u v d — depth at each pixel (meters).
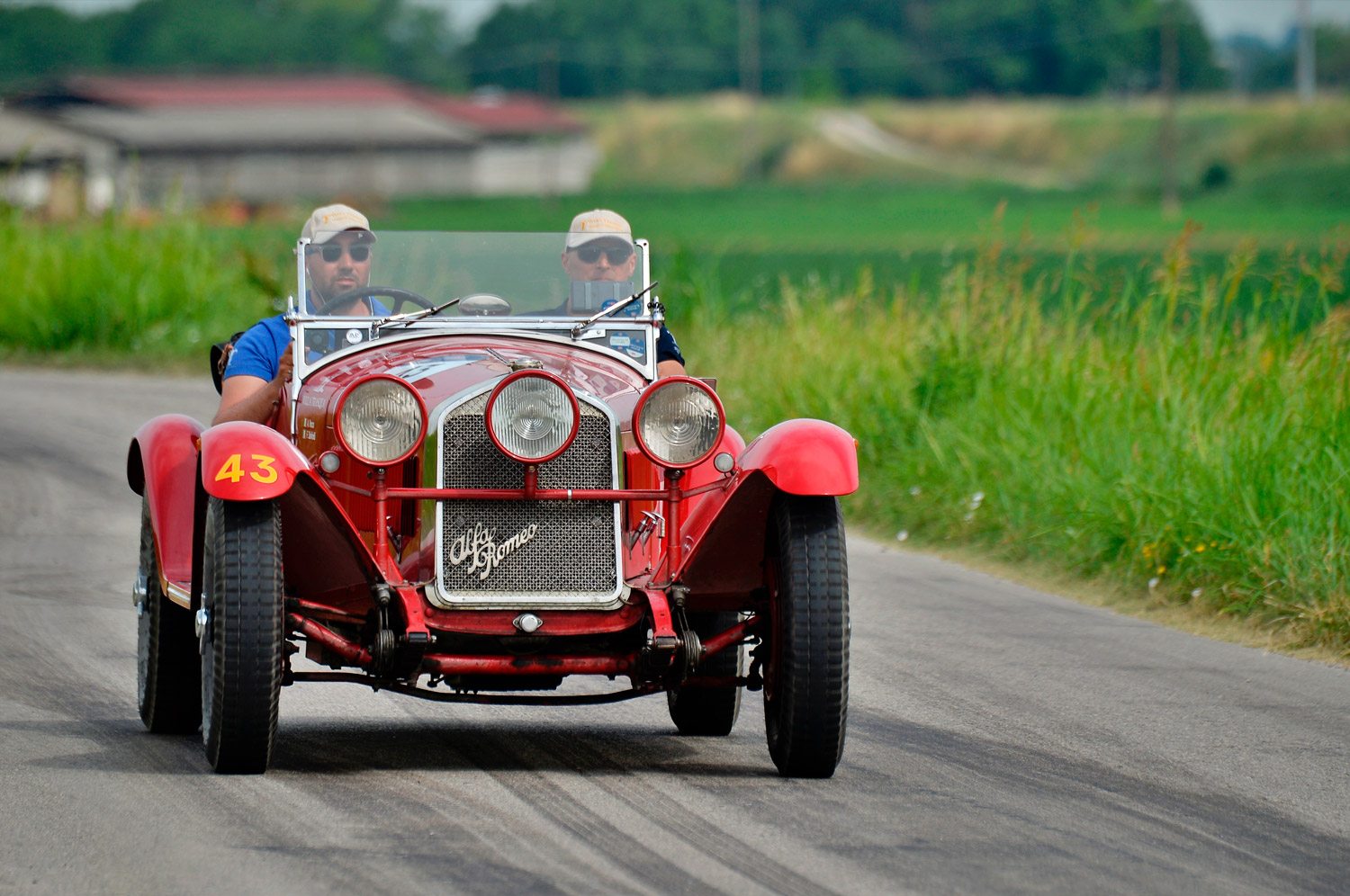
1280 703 24.91
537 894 15.62
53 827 17.55
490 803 18.75
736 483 19.72
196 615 19.89
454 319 23.27
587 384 21.25
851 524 42.09
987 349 44.31
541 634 19.81
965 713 23.88
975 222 196.50
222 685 18.75
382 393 19.48
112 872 16.14
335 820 17.95
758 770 20.73
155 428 22.83
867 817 18.52
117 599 31.81
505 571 19.83
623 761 21.17
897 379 45.56
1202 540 32.53
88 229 82.88
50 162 197.00
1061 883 16.33
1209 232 151.00
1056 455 38.22
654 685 20.31
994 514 38.69
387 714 23.81
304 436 21.73
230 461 18.78
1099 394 39.44
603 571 20.02
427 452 20.08
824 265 94.25
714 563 20.34
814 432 19.81
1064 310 45.53
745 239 151.50
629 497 20.05
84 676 25.61
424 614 19.55
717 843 17.38
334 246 23.17
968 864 16.86
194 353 76.25
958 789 19.86
